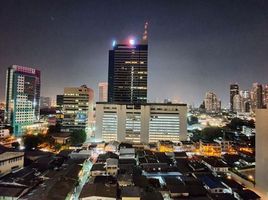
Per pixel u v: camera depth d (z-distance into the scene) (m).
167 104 134.38
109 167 71.94
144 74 198.50
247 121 191.62
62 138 120.44
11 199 51.72
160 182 66.00
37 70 176.75
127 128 132.88
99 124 133.62
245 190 59.66
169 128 133.25
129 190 55.12
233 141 124.69
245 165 83.50
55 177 63.44
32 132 150.38
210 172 74.19
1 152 71.19
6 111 154.12
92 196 51.19
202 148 110.06
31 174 66.06
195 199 54.12
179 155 94.69
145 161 83.75
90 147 108.12
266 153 60.38
